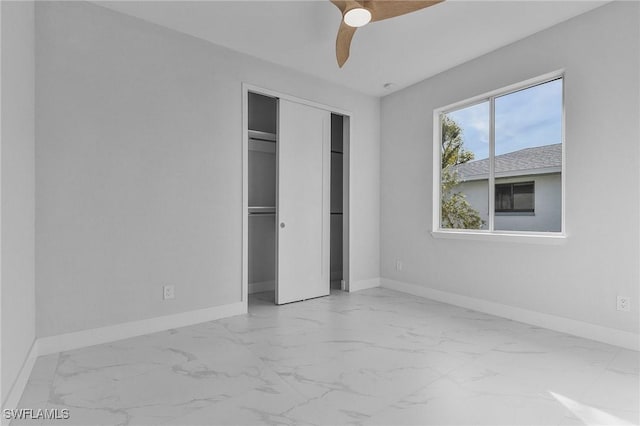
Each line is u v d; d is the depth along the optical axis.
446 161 3.78
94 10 2.48
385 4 2.05
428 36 2.92
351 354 2.32
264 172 4.38
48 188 2.29
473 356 2.28
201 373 2.04
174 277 2.85
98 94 2.49
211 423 1.55
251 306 3.54
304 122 3.75
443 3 2.46
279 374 2.03
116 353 2.32
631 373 2.03
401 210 4.18
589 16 2.56
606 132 2.48
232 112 3.18
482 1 2.44
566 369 2.09
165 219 2.80
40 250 2.27
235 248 3.21
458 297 3.54
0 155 1.52
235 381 1.94
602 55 2.49
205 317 3.02
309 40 3.02
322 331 2.78
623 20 2.39
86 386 1.88
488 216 3.36
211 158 3.06
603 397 1.77
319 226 3.92
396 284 4.24
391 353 2.34
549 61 2.79
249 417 1.60
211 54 3.06
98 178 2.49
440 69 3.61
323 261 3.97
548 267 2.83
